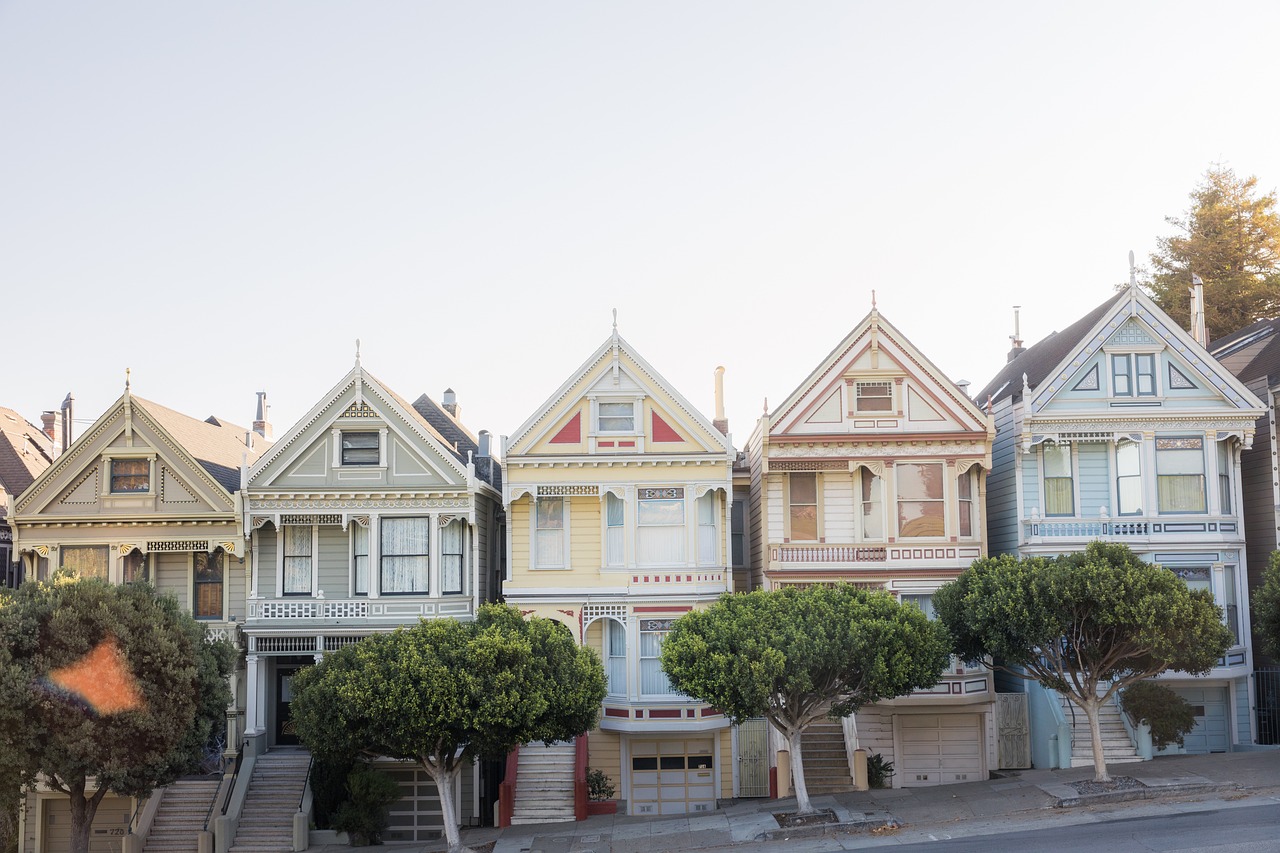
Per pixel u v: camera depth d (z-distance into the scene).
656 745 38.19
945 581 37.47
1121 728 36.31
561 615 37.94
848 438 37.78
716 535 38.50
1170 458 37.72
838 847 27.86
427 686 29.25
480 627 31.44
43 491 38.59
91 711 29.23
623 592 37.78
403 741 29.53
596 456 38.06
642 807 37.81
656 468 38.22
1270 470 38.84
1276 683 36.75
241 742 38.41
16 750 28.56
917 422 38.03
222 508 38.22
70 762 29.08
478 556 39.16
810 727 38.34
